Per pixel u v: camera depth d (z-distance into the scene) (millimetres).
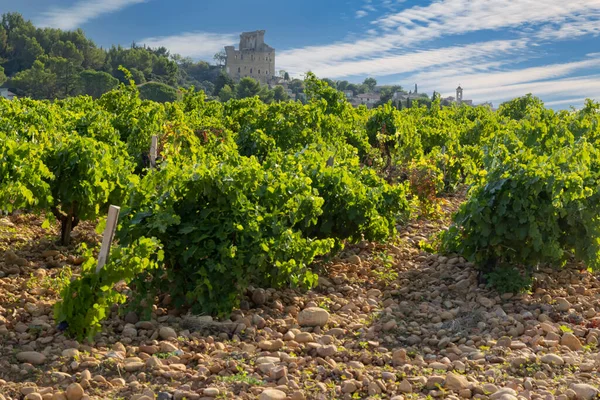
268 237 6660
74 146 7930
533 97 30094
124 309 6012
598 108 17266
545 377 5039
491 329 6320
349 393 4645
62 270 7023
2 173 6832
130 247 5996
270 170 7395
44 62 126875
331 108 16562
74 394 4359
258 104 16047
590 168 8203
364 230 8594
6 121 10672
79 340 5379
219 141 12539
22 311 6027
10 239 8523
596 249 7578
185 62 194625
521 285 7293
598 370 5164
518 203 7164
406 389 4715
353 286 7738
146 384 4594
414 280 8023
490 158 7938
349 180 8391
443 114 24844
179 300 6363
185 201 6461
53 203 7949
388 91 158125
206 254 6246
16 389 4445
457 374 4965
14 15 164375
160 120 12742
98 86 115812
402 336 6078
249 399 4410
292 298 7047
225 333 5887
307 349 5535
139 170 12133
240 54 191625
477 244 7543
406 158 15695
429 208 11594
